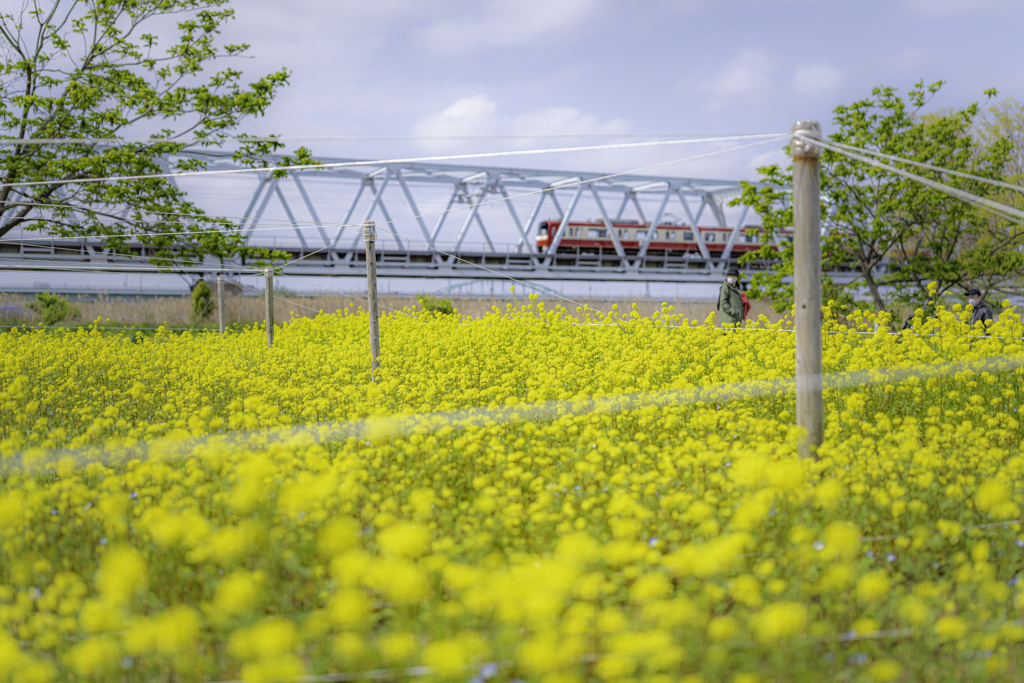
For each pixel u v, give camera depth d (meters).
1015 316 8.62
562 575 2.32
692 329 10.85
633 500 3.61
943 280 18.77
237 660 2.48
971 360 7.12
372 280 9.09
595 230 40.88
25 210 14.68
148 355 11.42
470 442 5.04
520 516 3.68
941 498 3.79
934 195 17.50
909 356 7.52
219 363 10.28
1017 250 18.61
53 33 14.91
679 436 5.21
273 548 2.96
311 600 2.96
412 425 5.61
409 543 2.46
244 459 4.37
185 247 15.98
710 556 2.47
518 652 2.34
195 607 2.89
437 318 16.34
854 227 18.52
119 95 15.11
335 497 3.67
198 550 2.89
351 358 10.35
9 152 14.33
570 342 10.30
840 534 2.68
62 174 14.40
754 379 6.91
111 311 23.62
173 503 3.71
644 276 41.59
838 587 2.56
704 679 2.22
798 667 2.30
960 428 4.82
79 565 3.30
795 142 4.57
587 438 5.05
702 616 2.45
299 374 9.34
